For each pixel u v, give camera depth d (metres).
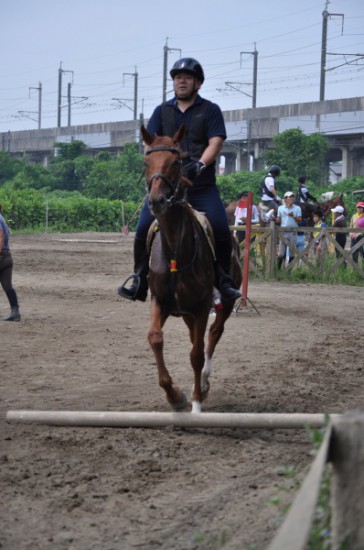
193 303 7.02
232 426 6.48
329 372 9.38
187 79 7.59
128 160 64.25
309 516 2.95
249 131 75.44
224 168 87.19
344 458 3.46
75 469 5.81
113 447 6.33
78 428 6.86
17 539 4.61
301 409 7.64
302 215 23.95
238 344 11.25
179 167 6.69
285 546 2.88
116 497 5.29
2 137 106.69
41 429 6.80
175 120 7.71
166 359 10.12
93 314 14.12
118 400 7.94
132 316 13.98
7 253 12.95
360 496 3.39
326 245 20.88
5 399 7.99
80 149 78.88
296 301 16.39
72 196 64.94
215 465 5.95
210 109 7.64
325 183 74.06
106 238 40.25
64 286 18.39
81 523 4.86
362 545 3.37
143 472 5.77
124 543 4.56
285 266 21.39
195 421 6.52
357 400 8.06
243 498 5.22
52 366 9.65
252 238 21.55
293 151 61.97
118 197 62.16
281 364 9.81
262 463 6.00
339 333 12.39
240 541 4.47
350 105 68.50
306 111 71.69
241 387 8.50
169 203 6.52
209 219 7.59
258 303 15.89
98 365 9.73
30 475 5.67
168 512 5.03
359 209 22.11
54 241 36.50
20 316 13.34
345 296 17.62
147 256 7.72
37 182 73.62
